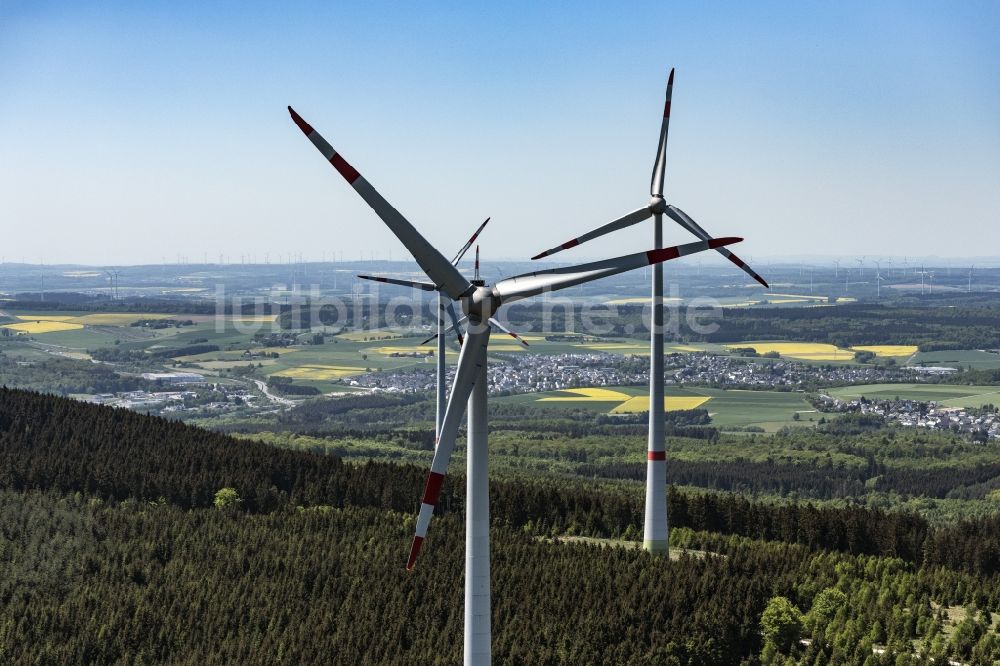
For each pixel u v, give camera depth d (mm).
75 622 108250
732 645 102938
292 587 116062
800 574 116438
